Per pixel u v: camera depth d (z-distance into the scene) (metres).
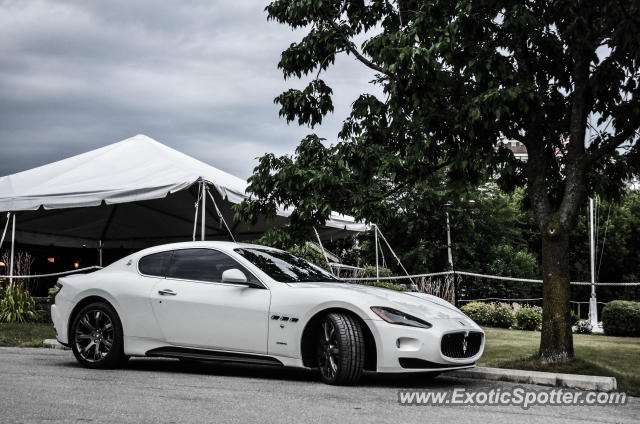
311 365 5.85
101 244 19.05
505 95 6.56
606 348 9.20
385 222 8.90
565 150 8.02
